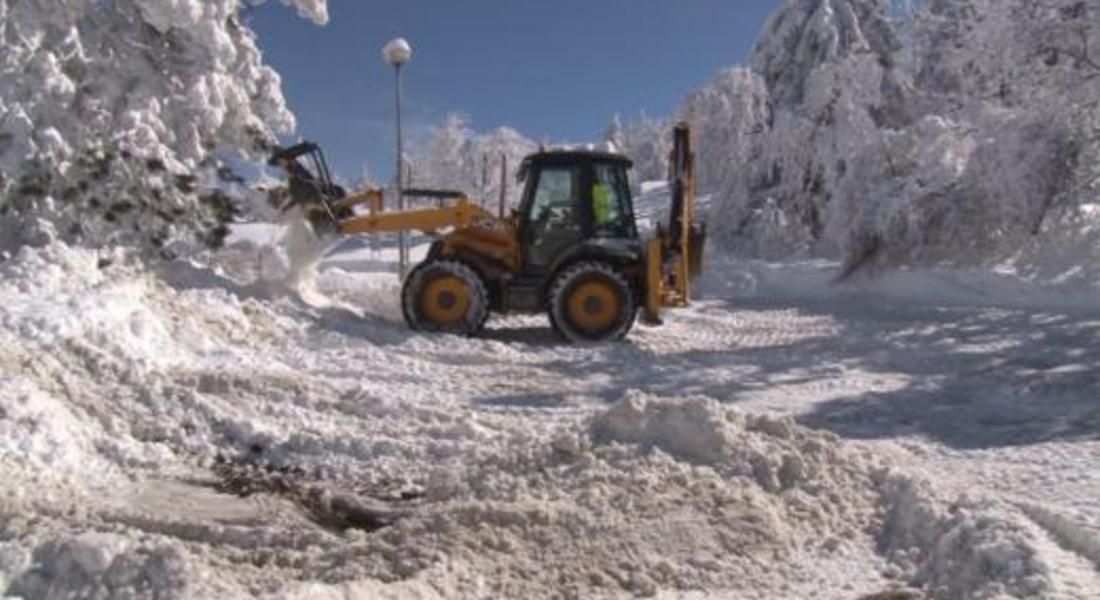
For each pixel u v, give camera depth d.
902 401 8.10
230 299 11.31
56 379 7.04
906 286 19.22
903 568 4.46
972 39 18.77
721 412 5.85
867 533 4.93
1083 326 12.59
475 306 11.89
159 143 11.73
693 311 16.28
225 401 7.46
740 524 4.79
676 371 9.70
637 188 50.47
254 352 9.85
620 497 5.03
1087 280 16.30
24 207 11.09
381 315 13.16
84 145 11.33
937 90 26.81
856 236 21.03
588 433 5.88
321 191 12.75
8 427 5.88
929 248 20.27
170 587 3.89
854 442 6.50
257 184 12.78
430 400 8.19
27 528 4.83
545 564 4.45
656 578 4.36
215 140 12.48
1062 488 5.32
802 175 29.19
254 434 6.80
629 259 12.08
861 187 22.69
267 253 12.95
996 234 19.31
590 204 12.23
